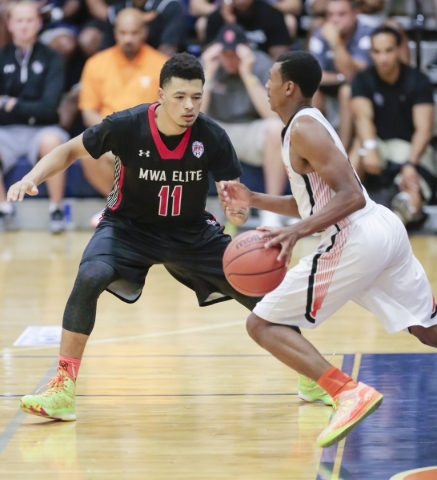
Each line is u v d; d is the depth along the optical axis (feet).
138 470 25.95
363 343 42.60
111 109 77.61
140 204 32.60
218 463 26.55
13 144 81.66
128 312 51.03
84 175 84.99
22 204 85.61
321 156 26.63
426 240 77.46
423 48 86.28
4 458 27.14
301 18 87.45
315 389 33.14
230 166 32.73
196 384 35.70
